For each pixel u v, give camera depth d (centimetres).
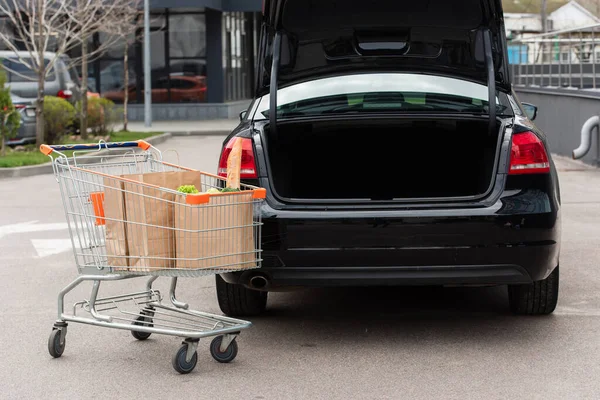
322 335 645
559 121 2052
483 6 622
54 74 2425
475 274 584
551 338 625
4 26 3241
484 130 634
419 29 649
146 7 3036
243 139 615
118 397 520
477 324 666
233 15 3747
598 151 1773
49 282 844
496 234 580
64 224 1172
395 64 663
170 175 575
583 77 1995
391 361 579
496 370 556
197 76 3494
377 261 581
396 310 716
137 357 603
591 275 830
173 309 627
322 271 585
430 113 616
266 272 588
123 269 565
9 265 924
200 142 2556
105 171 613
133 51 3472
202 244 550
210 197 548
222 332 570
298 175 712
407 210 580
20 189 1566
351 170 724
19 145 2211
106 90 3478
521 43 2631
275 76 626
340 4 625
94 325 633
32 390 535
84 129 2406
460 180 722
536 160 596
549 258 593
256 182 602
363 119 621
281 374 556
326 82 659
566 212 1218
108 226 566
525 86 2384
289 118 624
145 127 3066
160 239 554
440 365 568
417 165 725
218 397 515
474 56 652
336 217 580
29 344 637
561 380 536
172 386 538
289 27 644
